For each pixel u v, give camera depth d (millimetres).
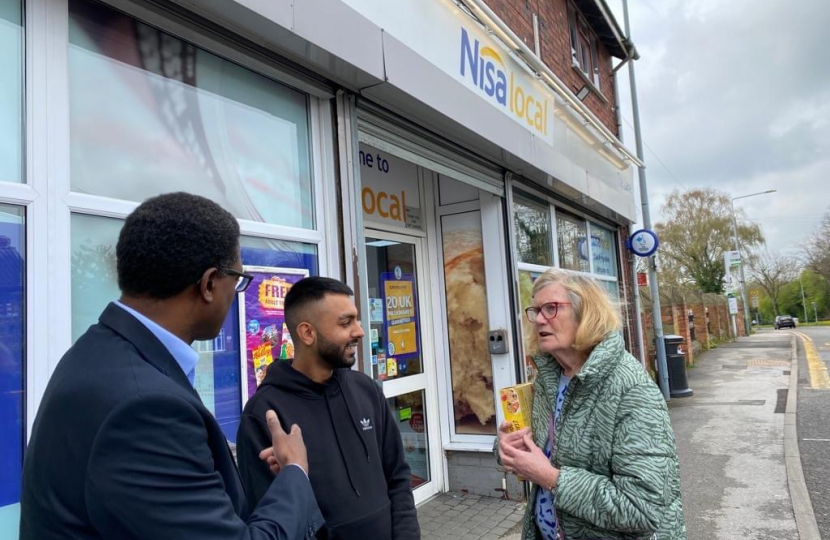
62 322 1858
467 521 4297
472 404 5008
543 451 2004
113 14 2156
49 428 991
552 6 7406
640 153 10336
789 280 61344
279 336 2699
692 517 4449
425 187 5199
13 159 1814
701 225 40375
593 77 9141
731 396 10039
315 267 2957
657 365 10375
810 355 17391
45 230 1844
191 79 2441
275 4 2449
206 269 1151
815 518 4297
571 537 1826
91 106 2049
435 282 5227
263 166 2744
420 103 3477
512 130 4699
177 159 2340
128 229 1136
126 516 915
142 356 1067
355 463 1773
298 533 1170
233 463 1183
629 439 1708
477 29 4227
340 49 2814
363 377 2029
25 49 1864
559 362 2082
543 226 6164
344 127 3172
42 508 968
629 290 9195
